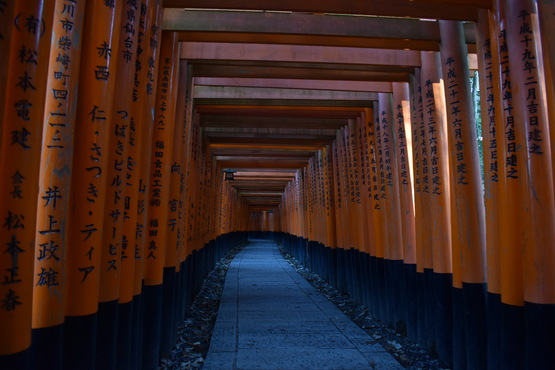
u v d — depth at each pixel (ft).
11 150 4.90
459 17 11.39
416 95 15.34
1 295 4.73
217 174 41.78
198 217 26.43
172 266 13.94
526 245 8.94
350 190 24.43
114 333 7.63
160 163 12.06
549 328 8.49
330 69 15.60
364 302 22.22
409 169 16.94
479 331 11.68
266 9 11.16
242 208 83.20
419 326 15.34
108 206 7.64
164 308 13.60
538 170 8.86
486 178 10.89
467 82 12.55
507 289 9.45
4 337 4.71
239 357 13.89
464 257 12.11
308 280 33.60
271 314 20.75
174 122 14.32
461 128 12.32
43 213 5.83
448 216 13.87
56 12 6.12
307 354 14.30
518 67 9.30
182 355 14.11
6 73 4.58
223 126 25.41
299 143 31.07
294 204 53.11
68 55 6.13
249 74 16.72
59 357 5.94
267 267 43.21
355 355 14.23
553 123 8.86
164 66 12.47
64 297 6.15
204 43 15.02
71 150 6.22
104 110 6.97
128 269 8.68
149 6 9.66
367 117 21.01
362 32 12.82
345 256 26.04
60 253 5.99
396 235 17.97
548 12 8.99
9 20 4.60
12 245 4.83
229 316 20.26
